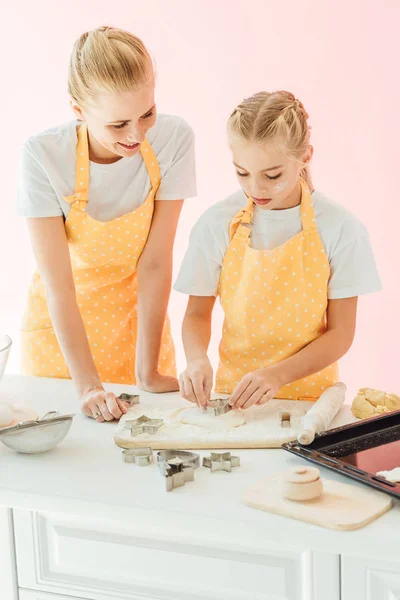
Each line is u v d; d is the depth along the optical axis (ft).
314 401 4.84
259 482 3.51
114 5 9.70
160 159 5.31
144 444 4.02
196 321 5.05
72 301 5.10
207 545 3.43
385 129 9.20
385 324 9.71
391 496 3.26
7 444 3.96
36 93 10.16
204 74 9.62
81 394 4.80
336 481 3.49
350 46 9.10
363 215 9.50
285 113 4.25
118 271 5.61
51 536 3.70
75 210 5.21
